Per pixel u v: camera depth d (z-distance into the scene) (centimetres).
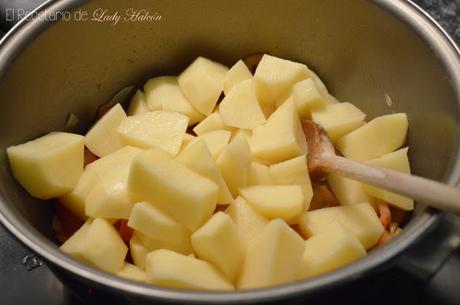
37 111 32
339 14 34
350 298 25
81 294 26
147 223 28
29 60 30
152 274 26
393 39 32
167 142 33
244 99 35
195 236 27
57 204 32
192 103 36
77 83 34
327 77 37
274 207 30
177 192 28
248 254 28
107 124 34
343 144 34
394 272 26
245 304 21
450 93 29
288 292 22
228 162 30
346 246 27
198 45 37
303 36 36
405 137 33
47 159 30
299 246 27
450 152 28
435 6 41
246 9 35
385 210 31
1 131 29
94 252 28
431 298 25
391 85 34
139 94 37
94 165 32
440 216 24
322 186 33
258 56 38
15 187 30
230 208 30
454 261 25
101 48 34
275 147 32
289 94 35
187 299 21
